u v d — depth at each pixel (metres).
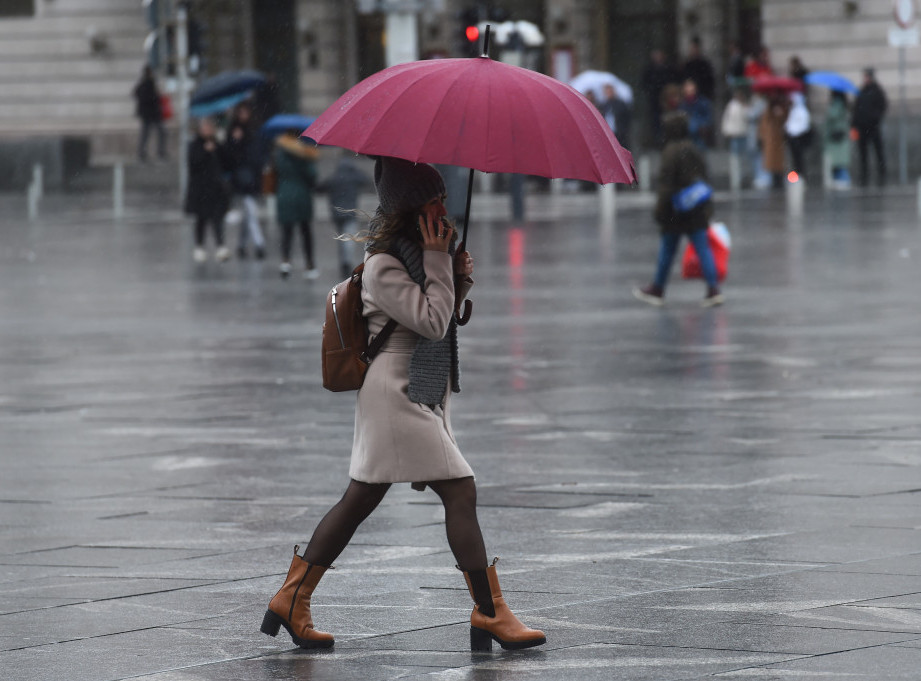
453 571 18.61
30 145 126.50
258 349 39.81
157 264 65.44
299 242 75.56
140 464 25.70
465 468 15.51
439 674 14.50
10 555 19.70
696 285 52.84
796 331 40.94
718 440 26.81
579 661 14.77
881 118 102.44
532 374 34.81
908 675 14.03
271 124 58.56
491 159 14.37
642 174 107.25
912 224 72.88
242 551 19.78
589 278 55.53
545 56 131.25
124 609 17.06
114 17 135.25
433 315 15.04
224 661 15.03
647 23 129.62
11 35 137.25
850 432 27.25
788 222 76.25
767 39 118.00
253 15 139.25
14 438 28.33
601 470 24.52
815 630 15.59
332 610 16.92
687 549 19.36
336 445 27.19
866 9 114.38
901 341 38.56
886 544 19.31
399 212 15.30
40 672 14.66
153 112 126.56
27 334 43.59
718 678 14.05
